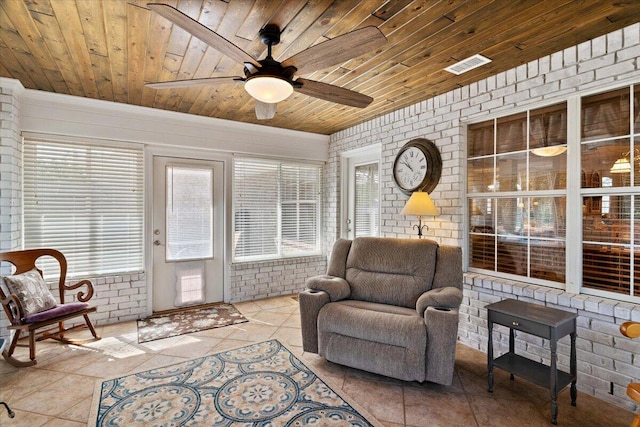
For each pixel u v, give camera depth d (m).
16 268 2.94
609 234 2.34
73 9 1.88
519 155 2.88
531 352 2.63
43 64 2.61
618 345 2.17
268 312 4.07
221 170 4.45
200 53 2.41
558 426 1.95
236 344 3.10
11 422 1.95
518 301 2.45
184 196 4.20
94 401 2.17
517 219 2.91
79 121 3.48
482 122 3.18
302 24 2.02
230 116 4.18
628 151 2.24
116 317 3.70
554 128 2.65
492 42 2.30
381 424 1.95
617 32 2.17
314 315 2.76
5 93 2.93
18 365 2.62
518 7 1.87
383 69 2.74
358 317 2.51
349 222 5.01
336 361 2.56
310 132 5.04
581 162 2.45
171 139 4.00
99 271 3.65
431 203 3.12
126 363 2.70
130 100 3.56
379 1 1.80
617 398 2.16
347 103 2.48
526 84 2.66
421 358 2.28
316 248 5.26
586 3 1.84
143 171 3.88
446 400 2.21
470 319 3.08
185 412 2.05
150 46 2.30
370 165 4.62
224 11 1.88
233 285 4.51
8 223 2.95
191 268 4.25
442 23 2.04
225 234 4.46
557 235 2.64
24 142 3.27
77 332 3.36
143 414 2.03
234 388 2.33
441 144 3.40
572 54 2.39
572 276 2.49
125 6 1.85
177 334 3.34
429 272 2.86
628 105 2.24
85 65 2.62
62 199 3.46
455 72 2.82
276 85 1.87
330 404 2.14
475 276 3.08
